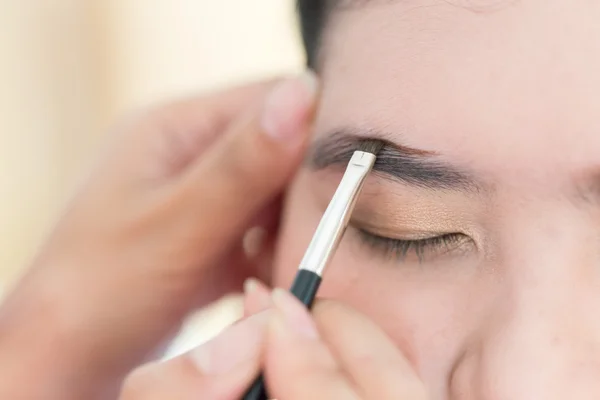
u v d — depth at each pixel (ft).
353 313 0.75
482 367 0.76
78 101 2.05
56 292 1.02
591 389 0.74
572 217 0.76
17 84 1.97
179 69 2.00
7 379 1.00
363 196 0.84
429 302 0.82
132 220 1.01
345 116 0.85
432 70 0.78
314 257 0.75
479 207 0.79
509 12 0.75
